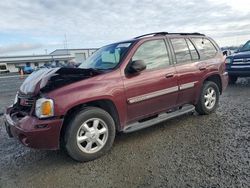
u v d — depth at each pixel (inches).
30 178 136.7
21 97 156.2
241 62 377.7
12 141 198.8
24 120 142.8
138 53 175.8
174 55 196.9
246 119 210.8
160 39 192.7
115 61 173.2
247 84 408.8
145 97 173.0
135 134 191.3
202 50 223.5
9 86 717.3
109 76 159.0
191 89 206.1
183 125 205.3
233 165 132.9
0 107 350.3
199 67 212.1
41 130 137.0
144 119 182.1
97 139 153.1
